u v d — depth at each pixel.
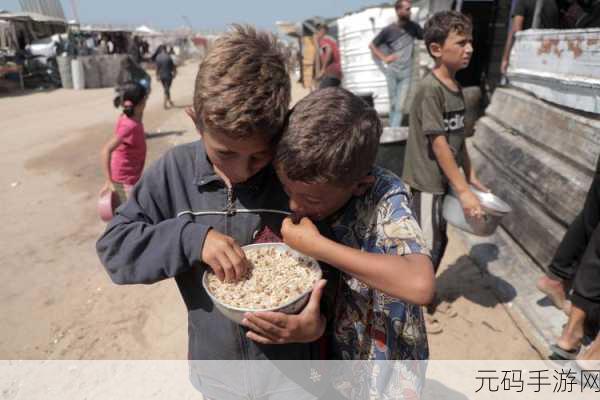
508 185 4.73
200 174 1.47
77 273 4.62
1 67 20.41
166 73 15.08
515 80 5.50
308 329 1.33
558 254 3.25
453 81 3.21
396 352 1.49
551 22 5.86
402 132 5.89
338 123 1.18
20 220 6.03
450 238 4.82
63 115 14.21
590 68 3.79
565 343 2.96
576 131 3.88
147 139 10.60
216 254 1.33
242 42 1.22
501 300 3.73
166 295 4.15
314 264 1.49
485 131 5.98
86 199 6.70
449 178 3.17
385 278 1.23
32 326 3.80
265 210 1.50
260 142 1.23
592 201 2.96
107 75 21.50
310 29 19.41
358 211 1.46
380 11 9.01
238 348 1.53
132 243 1.39
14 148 9.98
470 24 3.04
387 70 8.57
